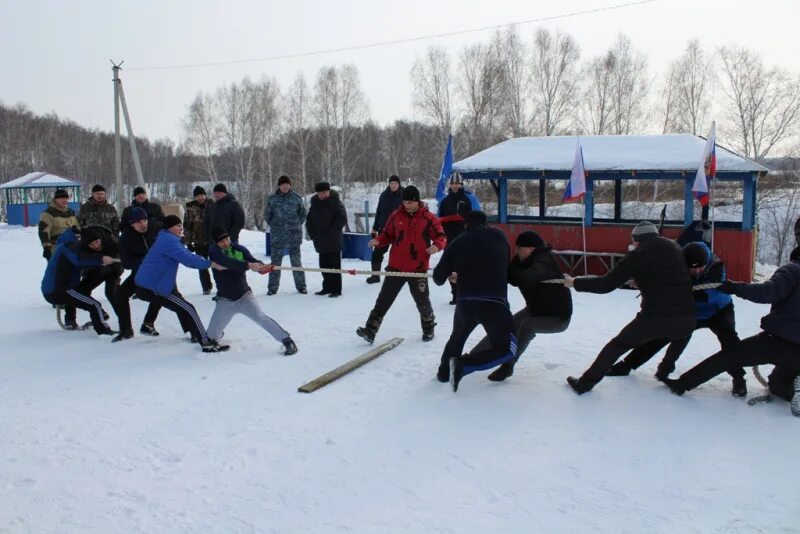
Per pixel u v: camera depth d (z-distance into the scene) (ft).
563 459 14.08
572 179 30.27
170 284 22.84
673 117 114.11
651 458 14.05
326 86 131.54
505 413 16.52
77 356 22.48
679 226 35.99
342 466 13.98
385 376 19.58
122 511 12.38
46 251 31.07
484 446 14.75
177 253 22.33
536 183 102.58
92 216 31.78
